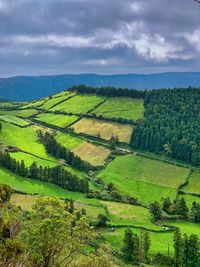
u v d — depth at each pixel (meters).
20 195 182.12
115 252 139.12
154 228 181.75
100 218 177.00
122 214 197.12
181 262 148.62
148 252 155.62
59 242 45.62
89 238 50.34
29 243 44.00
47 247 44.75
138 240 147.50
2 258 30.73
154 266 144.75
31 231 44.69
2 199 40.62
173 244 164.62
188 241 150.00
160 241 170.12
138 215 199.62
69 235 47.31
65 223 46.28
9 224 38.19
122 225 178.38
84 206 196.50
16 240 35.03
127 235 145.88
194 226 196.00
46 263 44.62
